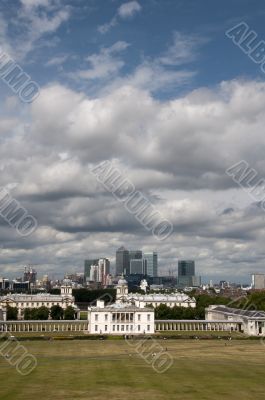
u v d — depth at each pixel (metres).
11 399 109.00
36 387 122.25
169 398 111.50
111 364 161.12
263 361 170.62
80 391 118.00
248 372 146.75
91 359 173.00
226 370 150.38
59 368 152.12
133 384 126.94
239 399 110.81
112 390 119.44
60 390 118.81
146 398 111.25
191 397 112.62
